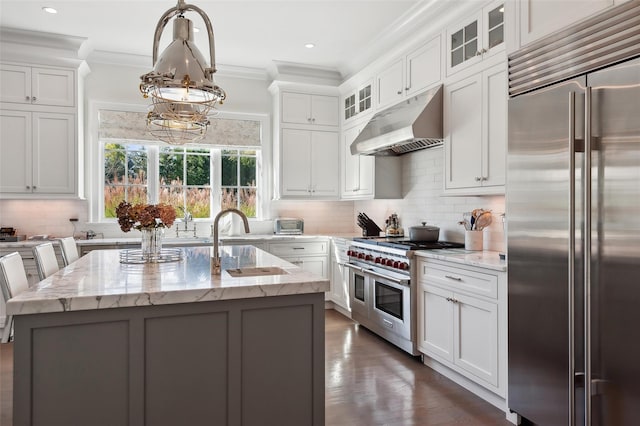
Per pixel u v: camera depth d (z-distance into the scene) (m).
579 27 1.96
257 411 1.90
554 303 2.04
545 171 2.09
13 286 2.00
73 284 1.85
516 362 2.30
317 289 1.93
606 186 1.80
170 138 3.00
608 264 1.79
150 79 2.04
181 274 2.13
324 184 5.27
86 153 4.70
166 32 4.12
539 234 2.13
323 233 5.60
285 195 5.09
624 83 1.73
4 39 4.05
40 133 4.23
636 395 1.69
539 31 2.19
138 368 1.72
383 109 4.24
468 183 3.05
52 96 4.27
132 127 4.87
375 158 4.47
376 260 3.81
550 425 2.08
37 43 4.16
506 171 2.36
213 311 1.83
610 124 1.78
